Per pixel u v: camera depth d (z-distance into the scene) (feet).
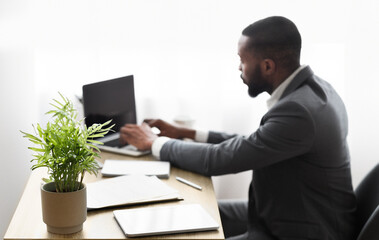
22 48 7.74
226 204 7.09
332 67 8.74
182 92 8.71
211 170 6.08
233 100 8.84
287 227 5.96
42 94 8.46
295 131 5.75
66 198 4.48
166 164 6.40
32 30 7.93
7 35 7.39
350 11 8.61
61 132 4.51
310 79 6.13
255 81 6.29
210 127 8.82
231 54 8.64
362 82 8.82
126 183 5.63
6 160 7.56
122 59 8.54
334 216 5.99
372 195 6.19
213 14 8.50
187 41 8.56
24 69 7.82
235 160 5.96
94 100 6.76
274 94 6.26
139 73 8.60
